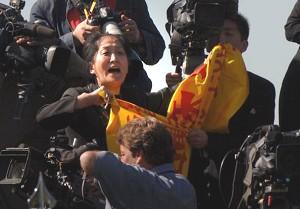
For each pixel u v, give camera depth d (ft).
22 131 55.11
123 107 51.72
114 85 52.44
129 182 43.75
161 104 54.44
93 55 52.95
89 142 51.52
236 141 54.95
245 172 49.49
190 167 53.88
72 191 48.88
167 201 44.24
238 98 54.49
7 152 49.16
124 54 52.75
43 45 54.60
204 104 53.83
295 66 59.93
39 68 55.01
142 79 59.98
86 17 58.13
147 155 45.06
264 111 56.03
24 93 54.80
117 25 56.85
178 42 54.80
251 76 56.39
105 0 60.49
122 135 45.52
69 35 57.52
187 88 53.62
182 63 55.16
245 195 48.73
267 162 47.70
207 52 56.59
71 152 49.21
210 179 53.83
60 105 51.21
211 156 54.08
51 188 48.67
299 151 47.55
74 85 55.01
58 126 51.39
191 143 53.21
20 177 48.83
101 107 52.11
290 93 59.98
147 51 60.29
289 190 47.50
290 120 60.08
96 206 49.01
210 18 53.78
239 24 57.52
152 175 44.29
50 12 61.00
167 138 45.42
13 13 55.67
